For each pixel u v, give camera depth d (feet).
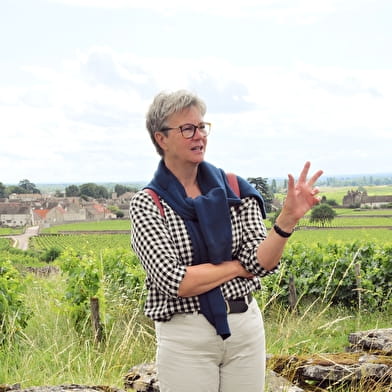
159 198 8.02
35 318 26.86
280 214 7.73
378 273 38.09
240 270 7.90
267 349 17.62
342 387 14.15
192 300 7.78
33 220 534.37
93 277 25.93
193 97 7.91
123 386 14.47
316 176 7.73
